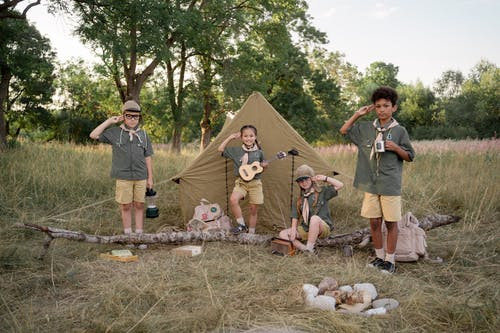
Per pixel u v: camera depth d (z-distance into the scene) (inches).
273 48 971.9
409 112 2313.0
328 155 529.7
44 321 133.0
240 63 900.6
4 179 308.5
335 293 145.6
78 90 1274.6
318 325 127.1
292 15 1067.9
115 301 142.3
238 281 164.7
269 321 131.0
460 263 192.9
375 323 127.6
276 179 256.4
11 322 130.8
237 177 257.0
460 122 2047.2
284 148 257.0
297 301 144.3
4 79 745.0
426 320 130.7
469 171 364.8
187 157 506.3
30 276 168.4
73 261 189.3
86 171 343.3
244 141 238.1
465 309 132.7
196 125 1295.5
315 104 1360.7
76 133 1328.7
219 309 134.8
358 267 181.2
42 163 349.4
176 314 133.5
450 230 235.9
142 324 126.0
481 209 267.0
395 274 176.9
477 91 2066.9
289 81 1305.4
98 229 243.1
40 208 278.1
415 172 380.5
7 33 690.8
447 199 293.3
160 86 1018.7
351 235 209.6
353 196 307.6
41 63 820.0
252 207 235.9
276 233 251.8
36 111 1323.8
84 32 604.7
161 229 246.2
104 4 613.0
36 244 211.2
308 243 200.8
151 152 227.8
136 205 227.0
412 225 197.8
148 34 629.9
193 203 258.4
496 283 162.4
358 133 191.0
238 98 912.3
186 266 180.7
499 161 405.1
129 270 178.2
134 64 788.6
